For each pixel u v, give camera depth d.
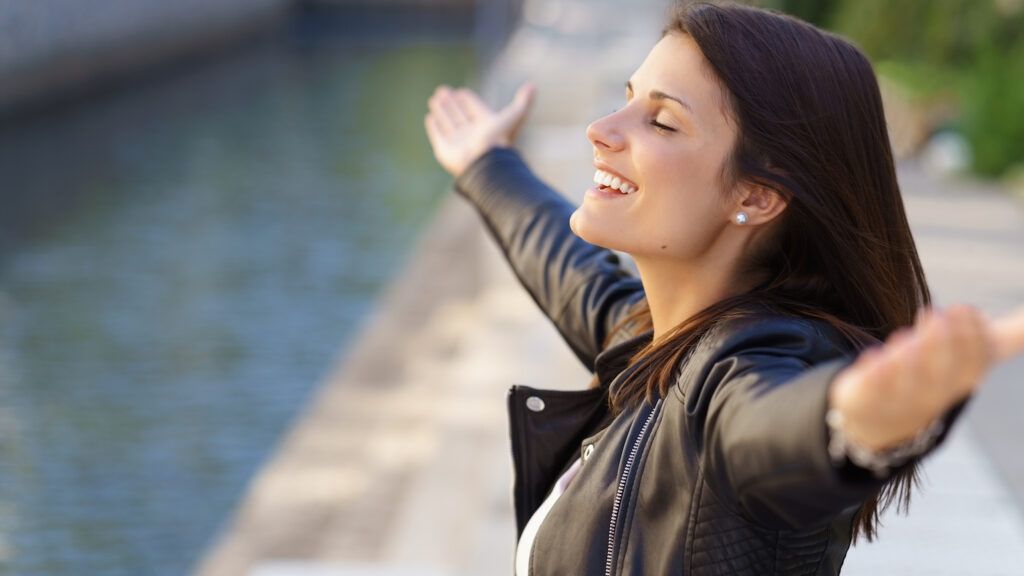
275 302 16.55
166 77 41.28
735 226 1.68
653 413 1.62
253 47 51.44
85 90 36.66
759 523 1.48
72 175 25.02
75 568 8.78
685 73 1.64
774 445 1.28
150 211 21.94
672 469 1.54
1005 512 6.13
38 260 18.38
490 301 12.01
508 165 2.52
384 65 44.03
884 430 1.15
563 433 1.90
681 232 1.66
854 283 1.66
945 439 1.18
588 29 34.66
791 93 1.59
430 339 13.41
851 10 21.52
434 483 8.03
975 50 19.17
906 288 1.71
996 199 14.80
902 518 6.04
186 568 8.80
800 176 1.59
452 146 2.60
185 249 19.30
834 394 1.21
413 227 21.17
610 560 1.60
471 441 8.43
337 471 9.57
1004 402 7.94
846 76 1.62
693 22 1.62
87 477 10.45
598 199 1.70
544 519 1.69
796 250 1.68
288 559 7.92
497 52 43.66
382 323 13.95
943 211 14.02
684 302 1.74
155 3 42.22
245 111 33.81
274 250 19.42
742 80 1.59
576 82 21.19
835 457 1.21
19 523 9.51
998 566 5.55
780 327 1.52
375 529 8.30
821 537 1.56
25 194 23.17
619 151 1.68
